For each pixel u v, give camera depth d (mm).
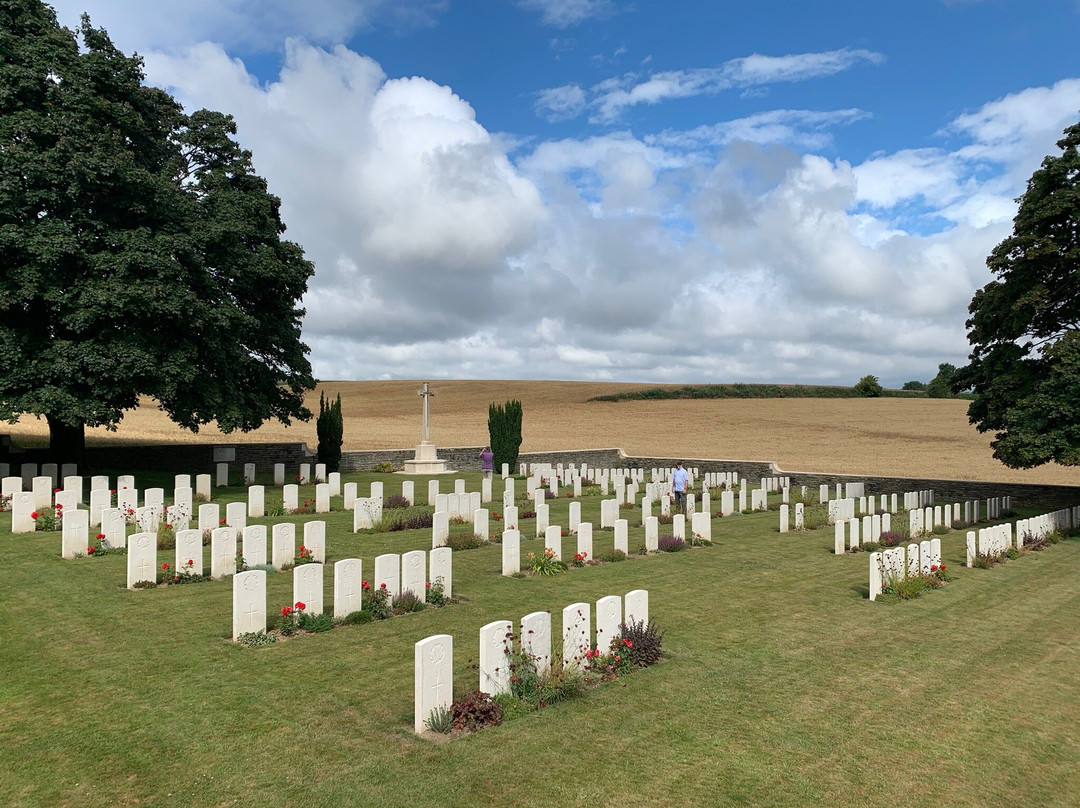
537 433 61188
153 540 12578
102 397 23688
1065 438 23656
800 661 9812
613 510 21328
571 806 5969
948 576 15336
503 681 8062
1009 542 18391
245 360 28203
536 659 8398
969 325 29312
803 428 63750
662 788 6309
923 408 76688
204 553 14953
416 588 11914
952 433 60125
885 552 13875
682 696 8461
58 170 22281
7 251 22234
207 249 27141
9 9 24031
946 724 7863
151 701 7805
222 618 10789
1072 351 24141
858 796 6305
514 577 14477
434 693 7383
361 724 7395
